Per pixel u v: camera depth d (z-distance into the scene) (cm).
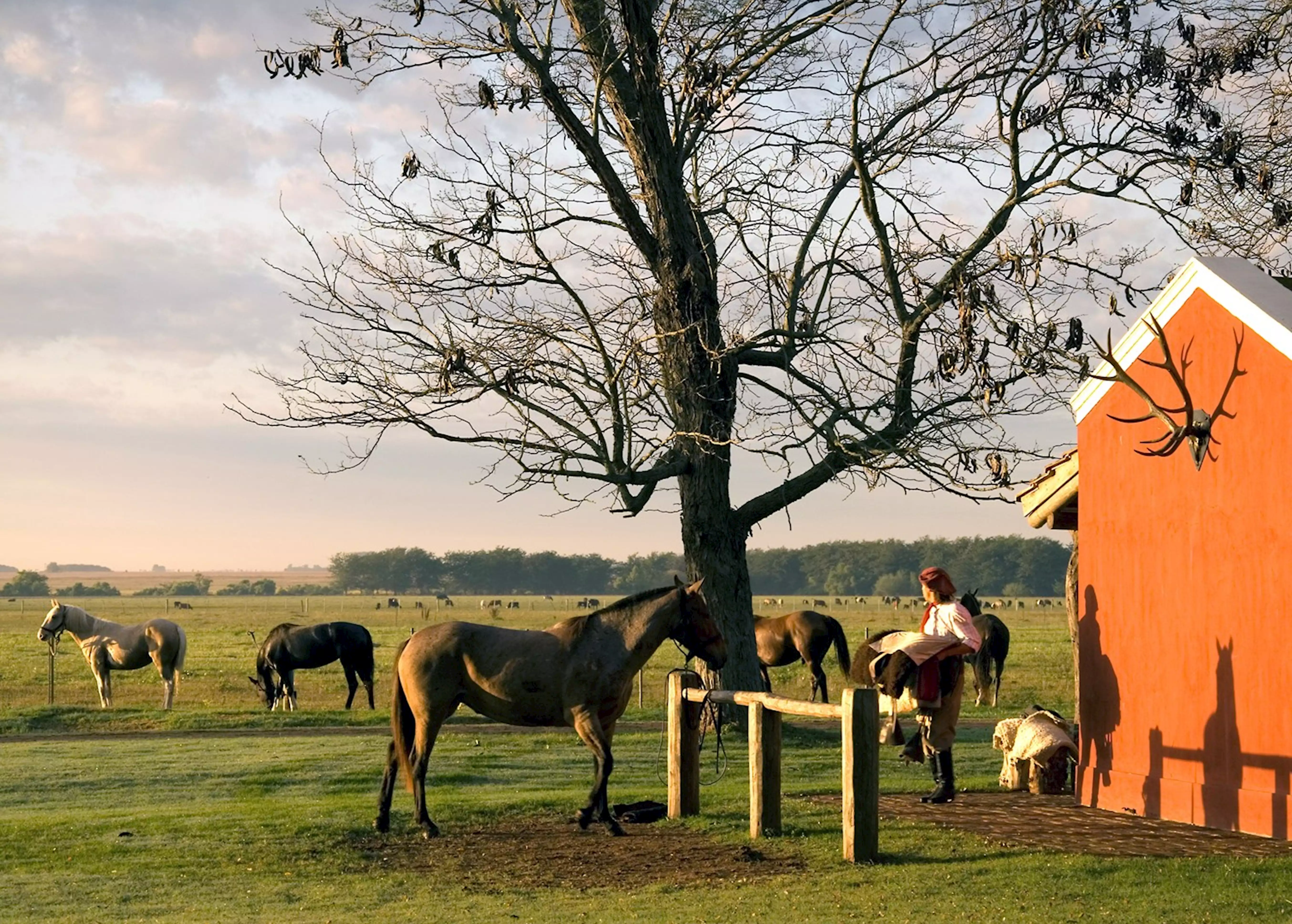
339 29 1549
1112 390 1243
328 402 1691
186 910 870
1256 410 1041
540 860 1030
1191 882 843
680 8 1836
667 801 1330
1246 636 1045
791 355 1850
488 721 2412
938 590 1222
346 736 2147
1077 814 1159
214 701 3200
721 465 1944
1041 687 3344
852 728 957
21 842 1154
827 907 816
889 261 1739
